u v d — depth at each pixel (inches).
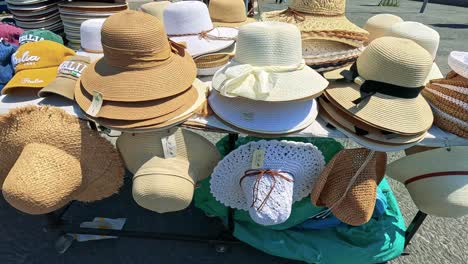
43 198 49.8
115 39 47.9
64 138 52.5
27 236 73.0
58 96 58.0
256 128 49.2
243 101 51.1
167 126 49.3
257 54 48.6
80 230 68.8
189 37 65.2
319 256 64.1
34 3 105.3
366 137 49.7
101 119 49.4
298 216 65.6
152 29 49.1
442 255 71.4
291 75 48.9
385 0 465.1
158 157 52.9
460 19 352.8
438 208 56.3
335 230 68.1
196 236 69.1
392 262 69.6
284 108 50.7
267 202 50.7
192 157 54.6
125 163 58.2
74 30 97.3
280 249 65.2
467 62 55.3
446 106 53.6
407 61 47.3
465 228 78.0
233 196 61.1
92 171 56.8
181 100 51.9
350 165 53.3
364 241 65.9
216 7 83.8
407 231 68.0
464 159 55.1
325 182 54.7
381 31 72.5
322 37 58.4
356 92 52.0
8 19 133.1
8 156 56.5
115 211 79.5
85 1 104.1
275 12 71.8
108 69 51.6
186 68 55.1
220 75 53.8
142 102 49.5
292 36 49.0
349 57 60.6
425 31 58.9
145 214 79.0
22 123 52.3
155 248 71.4
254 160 51.9
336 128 52.7
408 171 59.3
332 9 61.6
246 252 71.2
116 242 72.1
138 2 324.5
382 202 69.8
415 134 49.4
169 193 49.7
